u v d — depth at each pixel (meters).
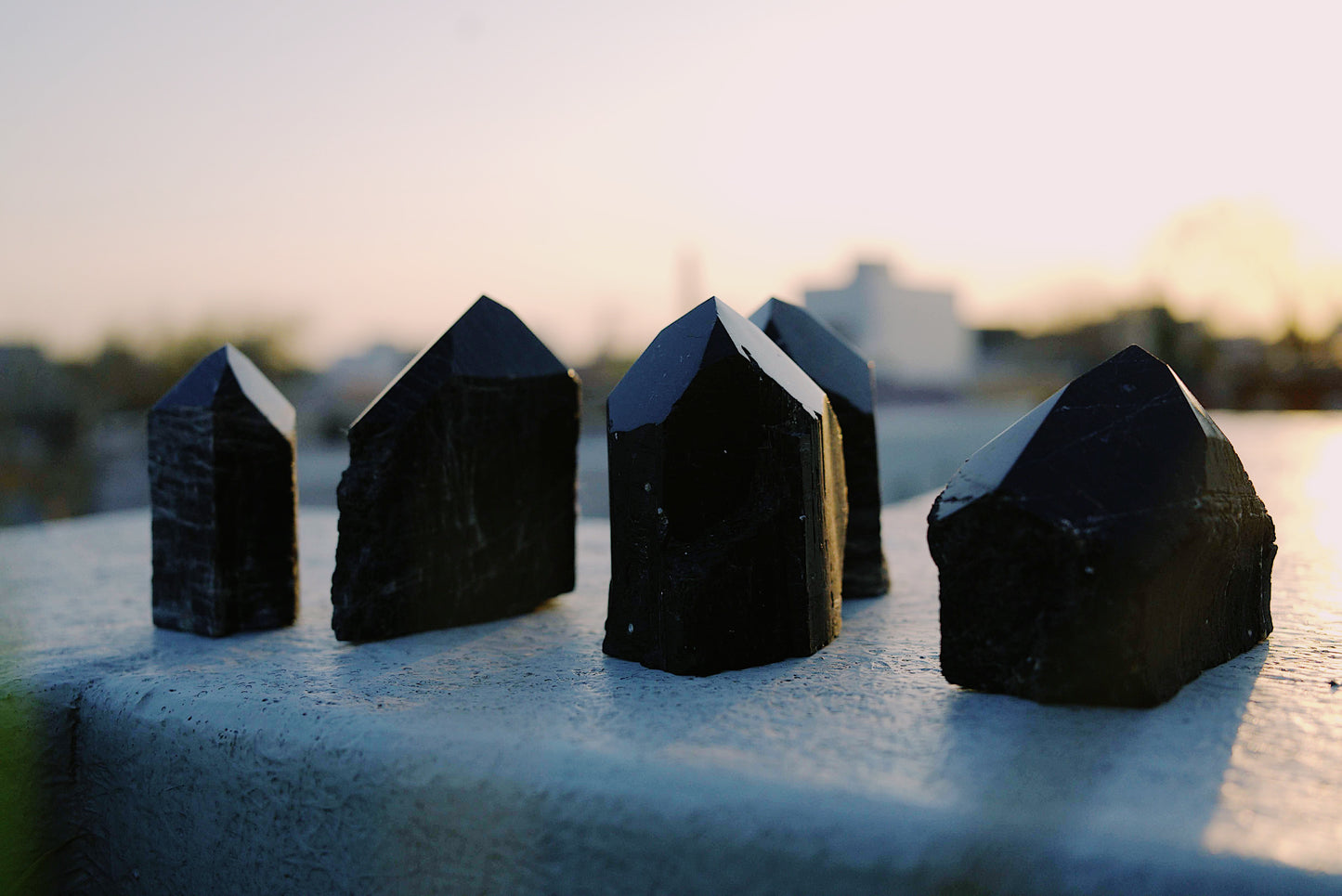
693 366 1.56
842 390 2.21
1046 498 1.33
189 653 1.78
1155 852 0.92
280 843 1.35
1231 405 13.57
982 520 1.37
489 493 2.03
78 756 1.56
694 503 1.56
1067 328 24.77
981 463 1.45
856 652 1.67
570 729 1.26
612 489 1.67
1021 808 0.99
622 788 1.10
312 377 18.86
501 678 1.55
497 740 1.23
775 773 1.09
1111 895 0.91
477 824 1.18
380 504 1.87
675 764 1.12
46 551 3.26
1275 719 1.25
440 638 1.88
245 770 1.38
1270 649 1.60
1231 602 1.54
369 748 1.28
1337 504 3.61
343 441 16.89
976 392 25.44
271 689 1.51
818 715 1.30
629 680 1.51
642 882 1.08
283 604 2.02
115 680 1.60
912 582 2.40
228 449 1.94
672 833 1.06
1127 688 1.29
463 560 1.98
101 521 4.13
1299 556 2.56
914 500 4.41
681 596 1.53
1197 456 1.43
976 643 1.40
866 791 1.04
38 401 11.90
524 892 1.15
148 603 2.31
